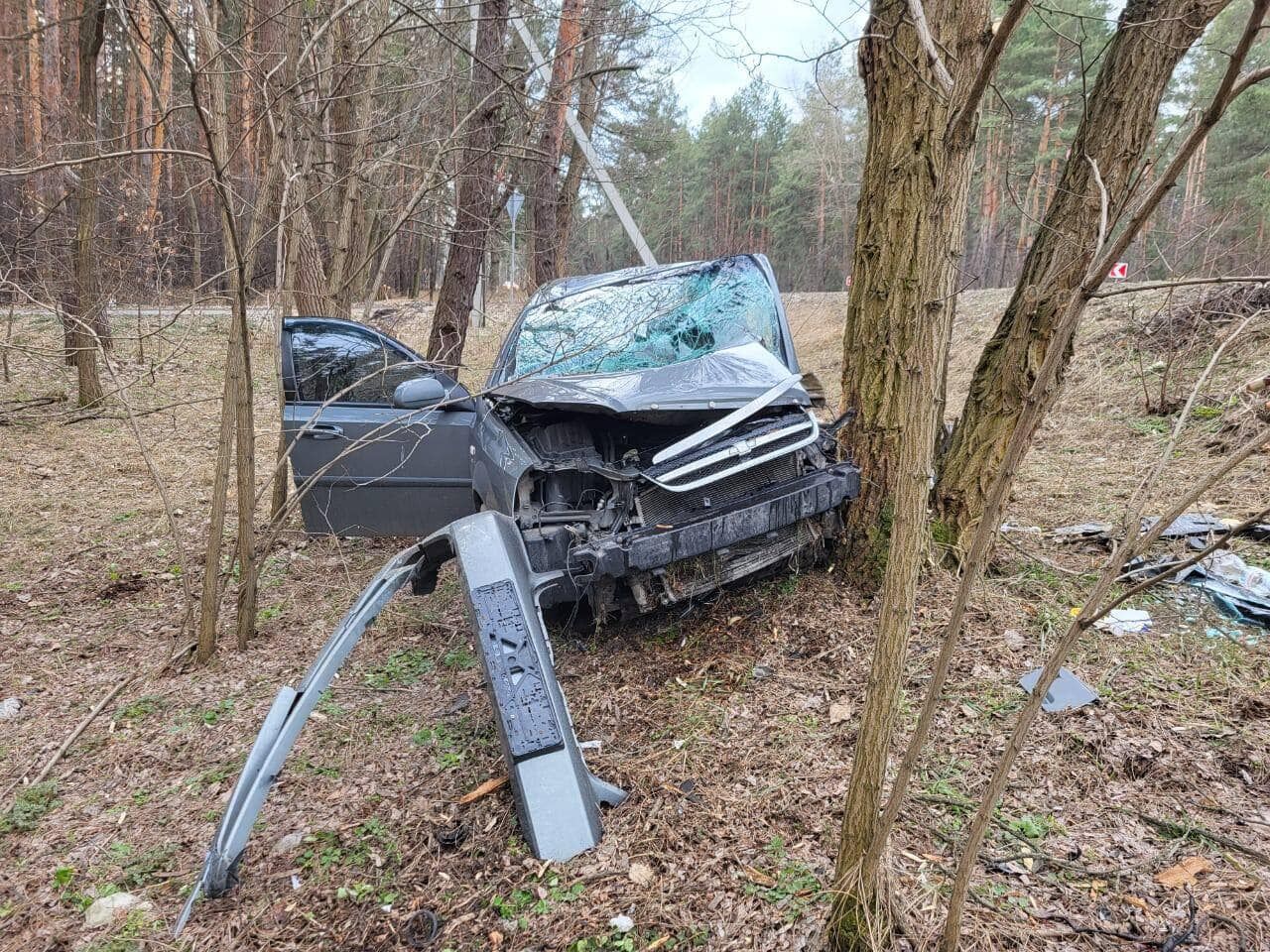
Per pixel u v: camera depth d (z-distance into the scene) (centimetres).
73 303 666
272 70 357
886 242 331
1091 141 309
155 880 232
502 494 353
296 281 665
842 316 1220
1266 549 363
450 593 439
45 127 950
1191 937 179
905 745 260
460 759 283
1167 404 582
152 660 368
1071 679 279
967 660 302
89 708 327
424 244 2302
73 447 739
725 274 456
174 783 278
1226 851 204
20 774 283
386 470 445
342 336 459
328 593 445
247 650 377
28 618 408
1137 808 222
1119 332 722
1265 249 621
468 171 720
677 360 412
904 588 150
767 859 216
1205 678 277
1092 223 309
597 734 292
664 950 190
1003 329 346
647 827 235
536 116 688
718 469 315
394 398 418
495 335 1220
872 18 312
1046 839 214
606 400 327
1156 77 294
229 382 350
